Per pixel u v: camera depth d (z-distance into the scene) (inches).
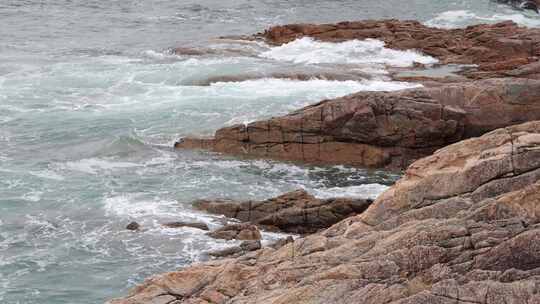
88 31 2481.5
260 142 1467.8
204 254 1058.1
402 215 690.2
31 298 970.1
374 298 582.9
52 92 1766.7
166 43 2300.7
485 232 603.8
